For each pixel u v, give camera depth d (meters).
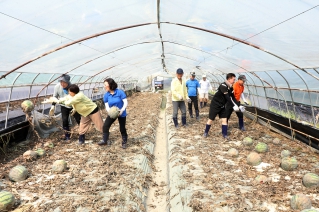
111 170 6.95
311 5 4.61
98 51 10.84
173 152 8.72
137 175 6.89
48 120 10.15
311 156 7.84
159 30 10.02
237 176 6.50
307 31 5.73
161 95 32.53
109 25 7.84
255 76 14.32
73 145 9.27
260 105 16.45
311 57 7.20
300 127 9.12
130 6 6.71
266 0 5.02
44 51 7.95
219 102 9.43
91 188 5.91
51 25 6.41
